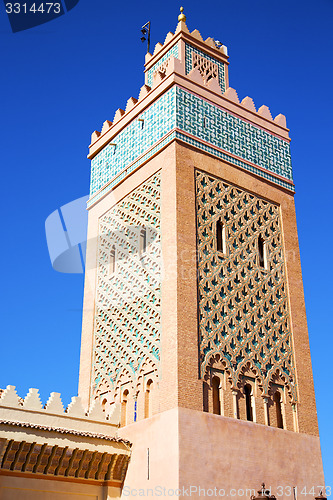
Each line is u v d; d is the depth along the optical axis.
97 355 26.34
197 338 22.17
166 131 25.73
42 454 20.80
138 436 22.16
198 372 21.67
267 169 28.08
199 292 23.08
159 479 20.38
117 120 30.06
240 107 28.30
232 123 27.53
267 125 29.20
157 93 27.02
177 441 20.08
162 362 21.98
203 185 25.14
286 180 28.67
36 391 22.11
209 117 26.69
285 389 24.25
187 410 20.75
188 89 26.42
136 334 24.20
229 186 26.12
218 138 26.59
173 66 26.44
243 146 27.50
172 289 22.62
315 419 24.62
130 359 24.14
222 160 26.25
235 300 24.16
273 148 28.94
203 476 20.11
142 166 26.84
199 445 20.48
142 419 22.39
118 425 23.48
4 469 20.17
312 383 25.23
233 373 22.73
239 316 24.00
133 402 23.23
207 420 21.11
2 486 19.95
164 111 26.30
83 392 26.30
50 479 21.06
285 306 25.91
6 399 21.25
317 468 23.58
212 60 30.62
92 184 30.66
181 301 22.28
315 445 24.05
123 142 29.03
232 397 22.33
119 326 25.45
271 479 21.91
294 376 24.83
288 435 23.31
